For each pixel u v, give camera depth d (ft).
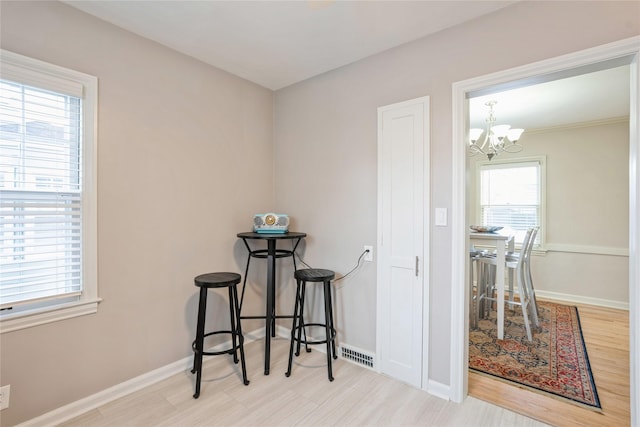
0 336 5.38
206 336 7.84
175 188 7.75
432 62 6.96
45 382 5.84
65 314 6.02
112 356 6.69
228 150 8.97
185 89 7.93
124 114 6.82
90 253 6.33
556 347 9.39
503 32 6.05
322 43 7.38
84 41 6.22
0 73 5.27
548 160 14.82
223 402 6.60
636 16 4.90
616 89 10.06
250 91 9.59
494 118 12.13
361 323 8.26
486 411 6.34
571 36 5.40
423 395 6.89
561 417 6.15
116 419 6.06
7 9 5.36
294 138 9.80
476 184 17.03
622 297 13.20
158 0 5.82
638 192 4.96
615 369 8.05
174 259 7.75
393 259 7.57
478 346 9.49
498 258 9.93
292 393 6.93
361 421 6.04
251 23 6.58
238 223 9.28
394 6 5.99
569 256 14.33
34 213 5.69
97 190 6.42
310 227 9.43
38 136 5.77
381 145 7.75
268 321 7.83
